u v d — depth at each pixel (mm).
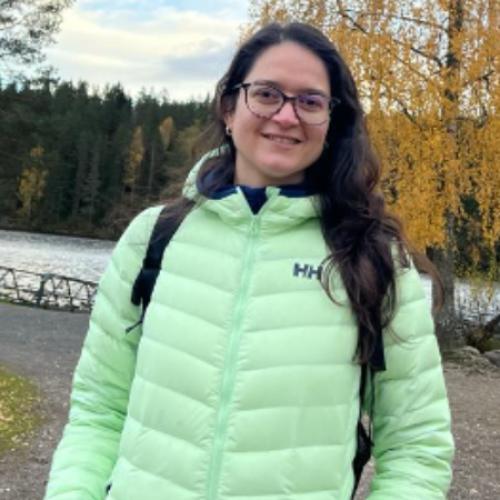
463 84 12367
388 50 12188
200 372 1634
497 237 12703
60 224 67250
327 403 1599
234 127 1821
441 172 12445
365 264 1663
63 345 12438
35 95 26734
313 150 1758
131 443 1686
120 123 73250
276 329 1629
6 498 4848
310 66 1766
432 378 1696
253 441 1564
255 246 1722
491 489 5648
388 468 1660
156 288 1786
